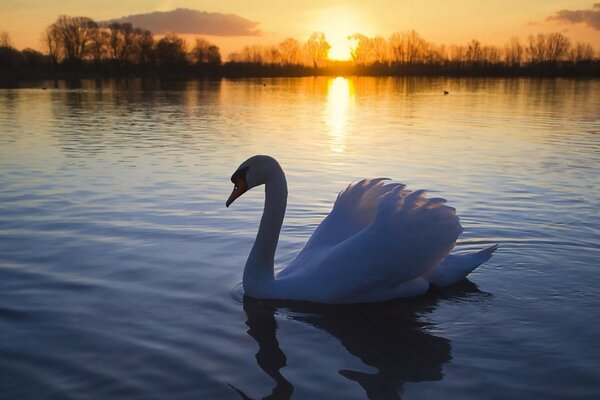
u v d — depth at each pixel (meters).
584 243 7.25
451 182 10.77
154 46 97.00
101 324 4.98
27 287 5.76
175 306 5.39
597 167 12.27
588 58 96.44
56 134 18.02
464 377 4.18
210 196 9.55
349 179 11.01
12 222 7.98
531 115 25.06
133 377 4.14
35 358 4.39
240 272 6.25
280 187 5.72
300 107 30.22
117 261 6.50
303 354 4.52
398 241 5.50
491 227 7.92
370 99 37.28
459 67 102.75
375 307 5.49
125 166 12.32
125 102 33.53
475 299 5.68
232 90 50.12
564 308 5.43
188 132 18.69
